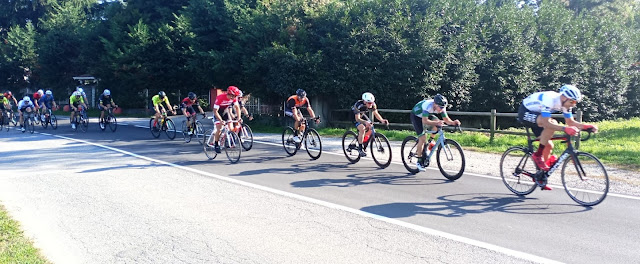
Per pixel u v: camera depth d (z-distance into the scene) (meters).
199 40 22.08
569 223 5.45
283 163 9.85
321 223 5.52
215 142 10.18
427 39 16.30
